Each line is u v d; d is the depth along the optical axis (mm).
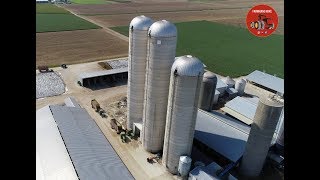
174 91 32281
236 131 43344
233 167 39031
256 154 36094
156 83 35875
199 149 42875
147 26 37312
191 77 30906
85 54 84625
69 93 58188
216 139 41500
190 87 31422
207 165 37375
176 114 33188
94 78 62719
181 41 106125
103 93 59250
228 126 44375
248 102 54312
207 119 45906
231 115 52531
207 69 76688
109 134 45188
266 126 34000
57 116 41906
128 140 43844
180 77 31094
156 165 39000
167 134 35500
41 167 32562
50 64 73875
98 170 32594
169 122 34406
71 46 92250
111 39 103562
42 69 67938
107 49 91000
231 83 63594
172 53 34875
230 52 94562
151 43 34125
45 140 37000
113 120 47062
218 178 34094
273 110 32969
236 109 52812
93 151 35750
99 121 48719
